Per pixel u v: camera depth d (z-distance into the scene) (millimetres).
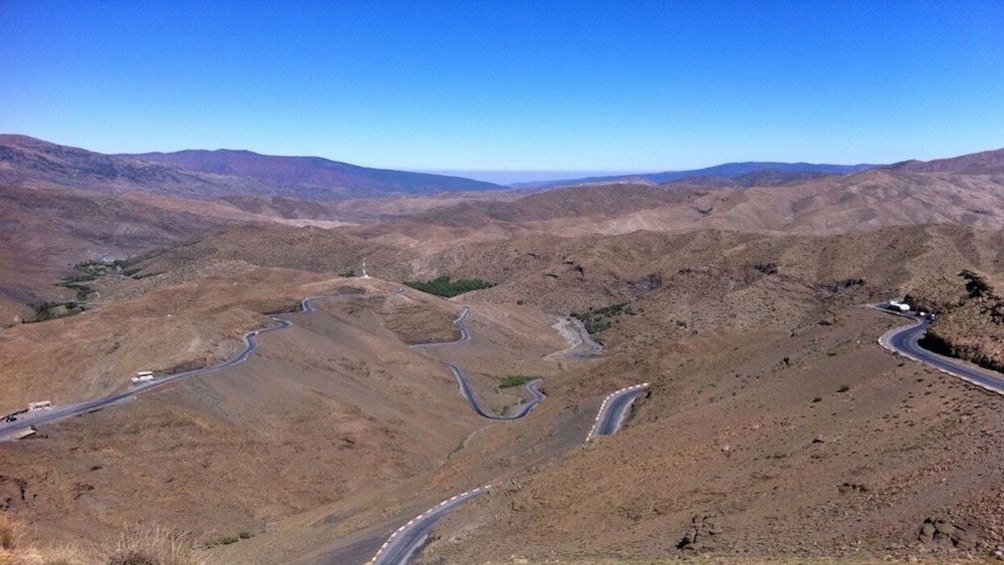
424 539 43062
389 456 76938
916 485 25406
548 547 32031
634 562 24375
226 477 63469
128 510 53250
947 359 46031
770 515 27594
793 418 41062
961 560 18828
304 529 52875
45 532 45469
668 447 44062
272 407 77875
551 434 63625
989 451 25797
